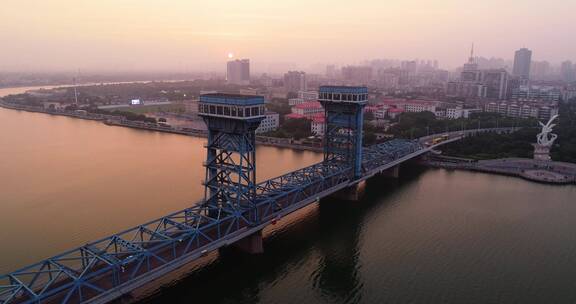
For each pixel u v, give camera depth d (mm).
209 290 79875
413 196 139500
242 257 92688
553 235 105500
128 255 75812
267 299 77688
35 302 57312
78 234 103062
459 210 124812
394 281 83812
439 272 87125
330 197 138625
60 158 187875
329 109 133625
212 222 83438
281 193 101562
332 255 95062
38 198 130000
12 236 102000
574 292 79312
